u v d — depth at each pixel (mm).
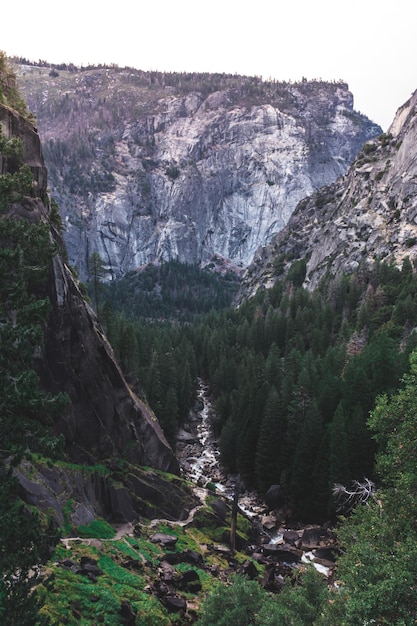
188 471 79625
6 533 18391
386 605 17484
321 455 62938
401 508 23125
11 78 52750
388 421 25719
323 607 22875
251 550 51375
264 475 71625
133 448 54406
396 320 108000
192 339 155750
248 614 25875
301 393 74250
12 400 18719
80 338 50344
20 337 19344
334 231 189875
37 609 19172
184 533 48219
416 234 154625
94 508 43500
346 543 26297
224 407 96250
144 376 89375
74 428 47188
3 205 21062
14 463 19656
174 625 32000
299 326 135500
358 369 72312
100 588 31406
